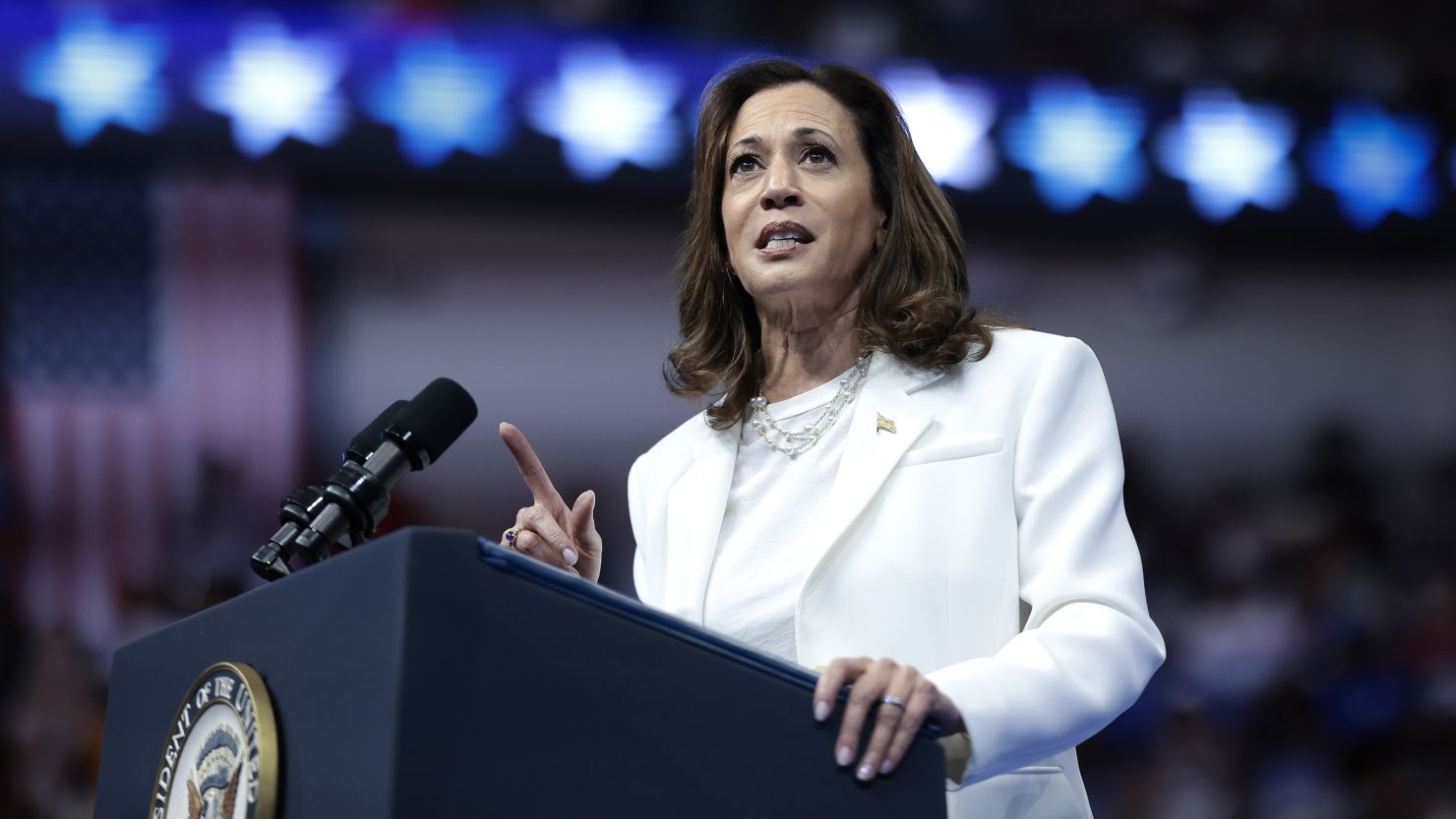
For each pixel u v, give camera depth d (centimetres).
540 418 2178
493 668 354
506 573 361
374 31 2078
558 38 2142
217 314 2055
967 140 2294
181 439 2030
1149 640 505
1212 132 2398
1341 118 2458
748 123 641
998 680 464
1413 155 2472
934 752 410
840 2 2338
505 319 2180
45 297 2005
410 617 345
